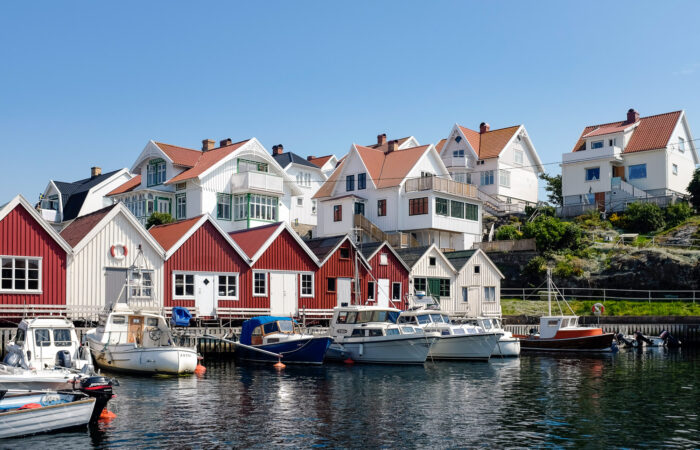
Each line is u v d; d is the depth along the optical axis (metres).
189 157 60.28
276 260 42.38
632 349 45.81
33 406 18.12
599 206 66.38
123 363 29.39
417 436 18.27
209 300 39.16
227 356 37.56
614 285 54.22
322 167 85.38
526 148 79.44
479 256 53.94
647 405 22.86
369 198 64.38
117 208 36.09
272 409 21.78
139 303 36.19
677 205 60.78
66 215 68.88
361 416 20.80
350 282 46.31
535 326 49.41
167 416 20.53
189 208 57.03
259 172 57.56
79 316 34.22
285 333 36.19
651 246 56.38
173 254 37.97
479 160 75.75
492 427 19.36
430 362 37.03
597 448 17.16
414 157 64.62
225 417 20.45
